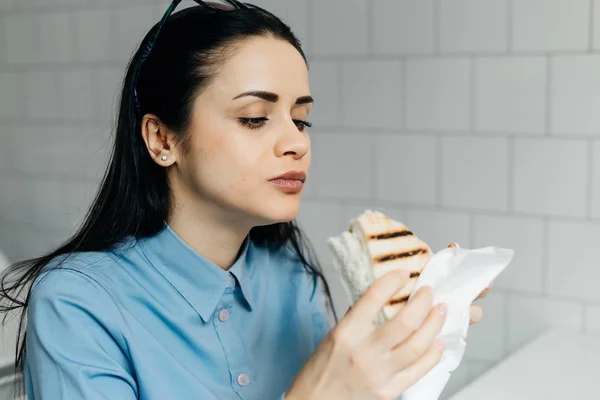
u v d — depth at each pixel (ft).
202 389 2.88
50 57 7.17
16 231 7.59
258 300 3.35
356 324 2.32
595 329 4.93
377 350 2.31
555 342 4.73
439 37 5.23
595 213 4.84
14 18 7.36
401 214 5.56
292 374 3.42
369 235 2.61
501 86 5.05
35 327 2.74
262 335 3.33
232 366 3.06
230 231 2.95
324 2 5.67
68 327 2.69
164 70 2.81
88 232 3.12
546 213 5.01
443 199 5.37
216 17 2.78
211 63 2.68
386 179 5.59
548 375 4.10
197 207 2.91
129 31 6.63
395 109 5.48
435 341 2.44
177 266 2.98
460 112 5.22
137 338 2.84
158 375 2.83
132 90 2.97
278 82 2.68
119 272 2.96
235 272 3.09
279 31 2.81
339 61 5.67
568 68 4.81
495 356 5.33
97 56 6.86
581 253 4.92
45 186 7.41
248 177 2.68
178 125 2.79
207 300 3.02
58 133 7.24
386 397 2.34
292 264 3.73
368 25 5.50
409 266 2.61
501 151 5.11
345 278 2.67
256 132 2.70
